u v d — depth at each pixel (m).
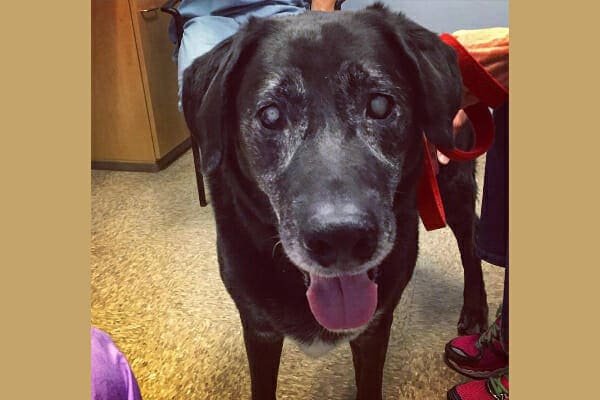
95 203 2.53
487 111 1.17
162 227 2.27
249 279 1.11
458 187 1.50
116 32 2.65
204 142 1.04
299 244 0.86
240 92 1.00
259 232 1.07
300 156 0.91
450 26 2.91
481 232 1.39
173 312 1.72
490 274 1.87
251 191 1.04
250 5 2.15
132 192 2.64
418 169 1.09
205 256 2.03
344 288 0.99
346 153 0.90
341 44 0.95
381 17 1.03
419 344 1.56
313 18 1.02
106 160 2.93
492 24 2.87
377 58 0.95
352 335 1.14
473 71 1.12
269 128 0.95
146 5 2.70
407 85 1.00
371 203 0.86
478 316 1.59
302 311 1.11
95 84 2.77
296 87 0.93
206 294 1.81
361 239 0.84
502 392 1.31
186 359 1.53
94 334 0.93
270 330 1.18
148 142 2.84
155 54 2.80
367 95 0.94
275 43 0.97
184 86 1.14
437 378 1.44
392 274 1.11
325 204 0.83
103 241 2.17
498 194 1.32
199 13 2.15
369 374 1.27
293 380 1.45
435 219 1.18
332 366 1.49
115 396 0.86
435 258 1.97
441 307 1.71
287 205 0.89
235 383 1.44
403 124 0.97
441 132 1.02
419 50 1.02
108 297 1.81
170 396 1.41
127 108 2.79
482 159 2.63
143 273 1.94
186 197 2.56
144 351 1.56
